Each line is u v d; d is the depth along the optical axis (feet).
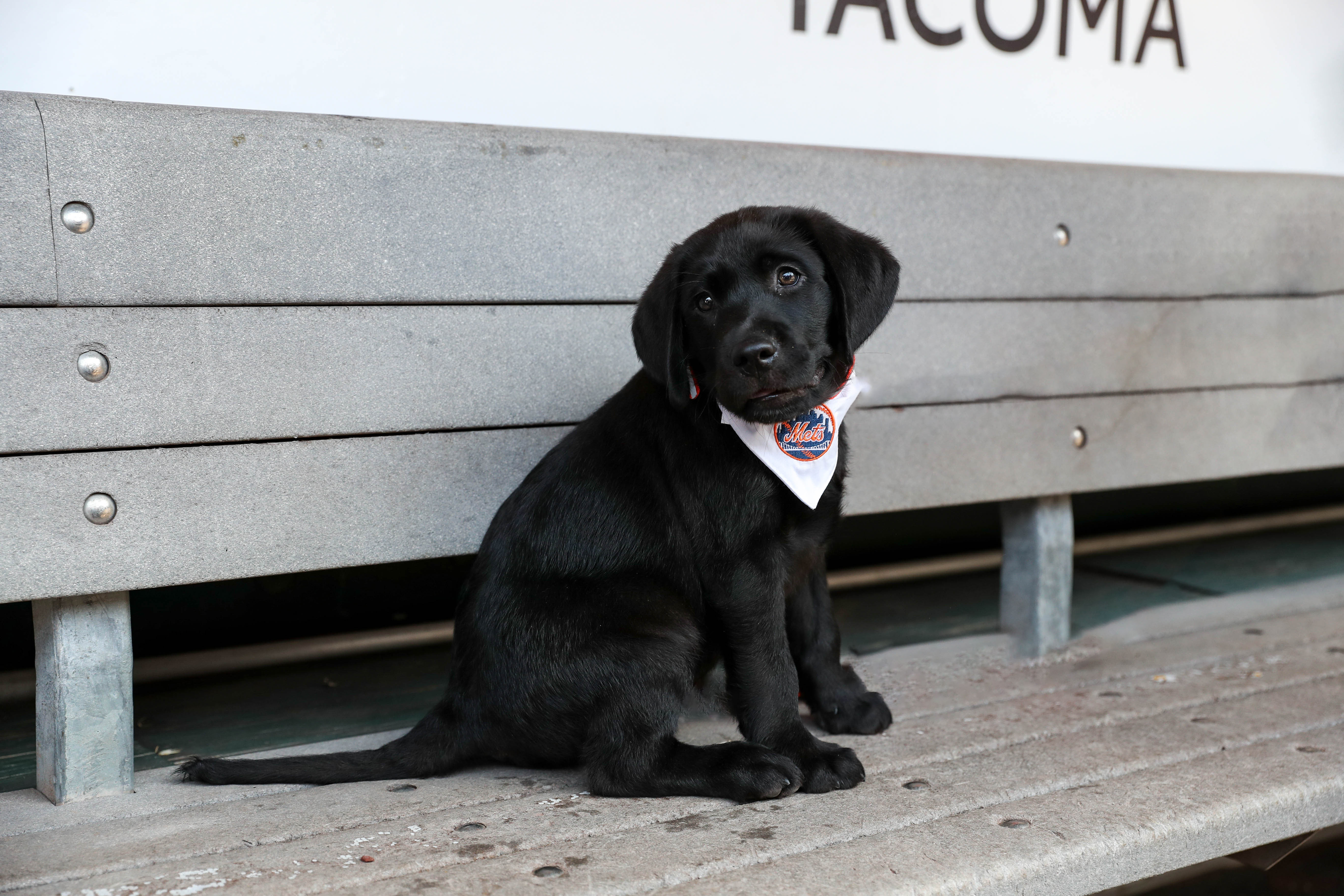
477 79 9.70
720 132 10.77
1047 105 12.30
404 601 11.75
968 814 7.13
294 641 11.34
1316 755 8.13
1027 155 12.30
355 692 10.52
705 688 8.47
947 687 9.96
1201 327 11.66
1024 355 10.75
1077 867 6.61
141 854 6.69
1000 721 8.95
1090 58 12.43
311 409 8.18
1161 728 8.75
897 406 10.22
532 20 9.82
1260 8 13.23
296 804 7.51
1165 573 14.37
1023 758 8.10
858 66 11.30
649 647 7.40
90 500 7.47
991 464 10.67
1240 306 11.85
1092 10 12.35
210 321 7.77
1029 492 10.87
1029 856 6.49
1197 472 11.85
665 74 10.44
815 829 6.83
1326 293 12.34
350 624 11.63
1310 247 12.16
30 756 8.84
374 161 8.21
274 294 7.98
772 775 7.19
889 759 8.09
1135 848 6.82
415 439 8.57
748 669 7.66
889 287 7.78
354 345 8.27
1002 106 12.07
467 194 8.55
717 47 10.62
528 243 8.82
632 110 10.36
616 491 7.85
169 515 7.74
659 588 7.69
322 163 8.04
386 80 9.38
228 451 7.91
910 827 6.93
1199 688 9.75
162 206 7.55
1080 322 10.98
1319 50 13.64
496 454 8.90
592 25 10.06
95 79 8.43
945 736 8.57
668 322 7.41
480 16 9.62
